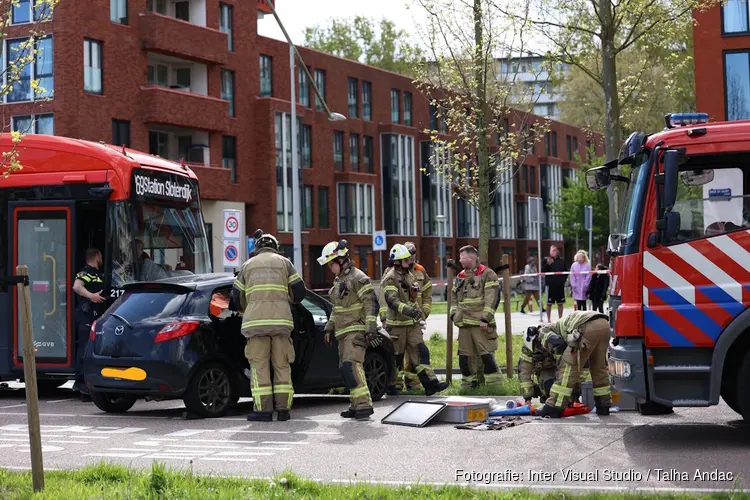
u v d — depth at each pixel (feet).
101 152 56.13
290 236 188.14
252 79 180.65
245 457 33.91
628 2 71.20
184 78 165.07
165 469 29.48
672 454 32.22
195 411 44.62
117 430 41.47
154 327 44.60
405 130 233.96
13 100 139.13
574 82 197.36
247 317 43.24
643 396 34.42
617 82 79.87
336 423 42.27
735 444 34.04
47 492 26.00
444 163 86.12
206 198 161.79
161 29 151.23
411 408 41.86
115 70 145.48
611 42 72.90
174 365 43.98
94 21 141.90
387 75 231.91
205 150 163.94
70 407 51.55
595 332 40.91
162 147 160.66
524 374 43.96
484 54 77.20
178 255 59.11
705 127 34.63
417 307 50.93
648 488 26.84
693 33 123.24
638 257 34.71
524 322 110.22
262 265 43.50
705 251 34.30
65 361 55.06
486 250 76.84
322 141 207.21
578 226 234.79
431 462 31.96
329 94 210.79
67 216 55.88
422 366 51.06
